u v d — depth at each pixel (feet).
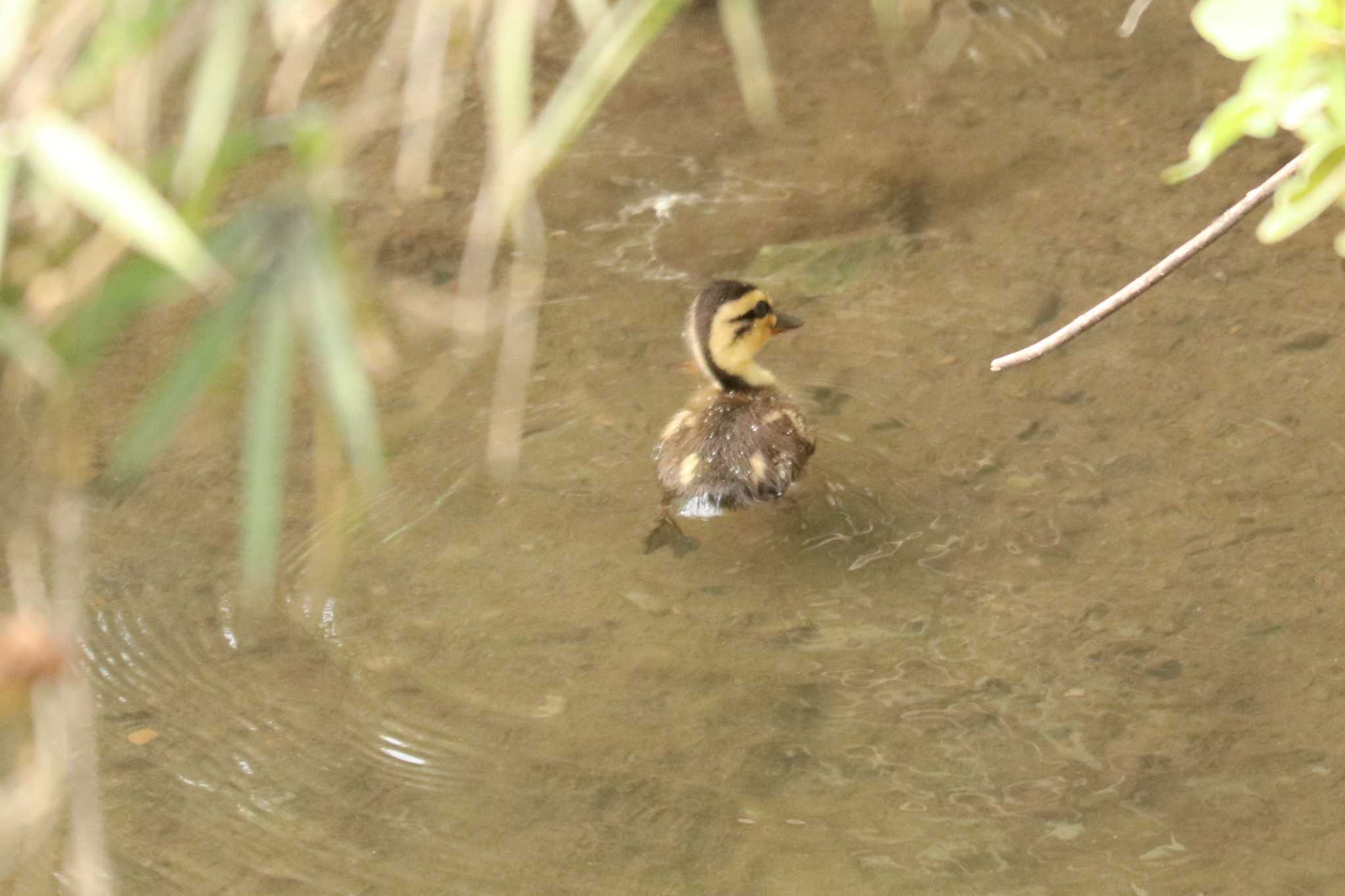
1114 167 50.21
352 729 31.91
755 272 46.60
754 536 36.32
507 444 39.55
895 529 36.37
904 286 45.44
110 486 38.96
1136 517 36.32
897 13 58.59
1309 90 15.92
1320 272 44.29
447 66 21.08
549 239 48.49
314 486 38.68
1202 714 31.24
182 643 34.45
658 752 31.04
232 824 30.04
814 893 27.99
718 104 55.67
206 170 18.57
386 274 46.14
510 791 30.37
